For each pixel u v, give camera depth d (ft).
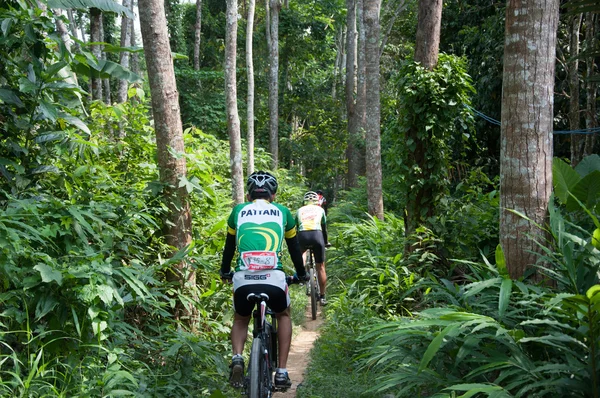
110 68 17.51
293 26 87.51
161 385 13.94
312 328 25.50
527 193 13.79
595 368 10.05
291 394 16.96
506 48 14.10
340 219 50.85
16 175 14.99
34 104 15.65
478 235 22.77
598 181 15.58
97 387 11.88
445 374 11.98
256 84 86.28
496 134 43.70
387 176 53.72
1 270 11.36
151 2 17.88
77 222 13.73
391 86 79.87
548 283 13.64
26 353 12.42
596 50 19.60
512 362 10.55
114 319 13.82
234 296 13.32
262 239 13.19
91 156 19.29
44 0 16.51
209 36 95.04
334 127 84.43
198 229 20.94
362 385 16.14
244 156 52.01
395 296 22.89
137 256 16.83
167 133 18.19
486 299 13.01
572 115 33.86
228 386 15.64
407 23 74.74
